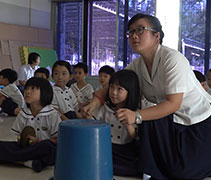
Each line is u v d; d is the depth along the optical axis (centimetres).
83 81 370
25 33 674
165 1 603
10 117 375
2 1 653
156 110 150
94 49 720
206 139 156
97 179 130
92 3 711
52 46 743
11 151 180
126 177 167
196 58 610
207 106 168
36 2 722
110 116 181
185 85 154
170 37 607
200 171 153
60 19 756
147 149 155
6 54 624
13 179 159
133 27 162
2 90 386
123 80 168
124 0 673
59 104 272
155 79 167
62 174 132
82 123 137
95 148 129
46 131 191
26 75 547
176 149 154
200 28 600
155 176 153
